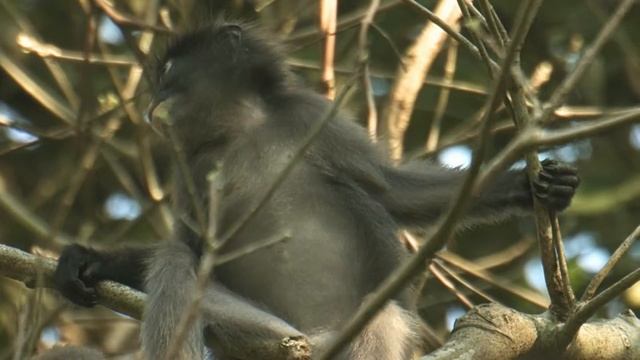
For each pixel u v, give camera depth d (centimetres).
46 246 1285
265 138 1190
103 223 1892
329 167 1176
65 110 1673
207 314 1056
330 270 1150
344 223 1167
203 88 1227
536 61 1872
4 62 1680
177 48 1285
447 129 1855
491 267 1634
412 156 1448
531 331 967
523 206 1110
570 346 979
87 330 1712
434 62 1752
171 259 1072
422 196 1174
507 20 1827
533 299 1507
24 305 1057
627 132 1897
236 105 1220
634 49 1869
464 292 1720
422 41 1448
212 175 815
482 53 952
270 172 1172
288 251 1147
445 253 1567
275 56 1267
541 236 988
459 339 950
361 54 1290
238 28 1277
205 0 1588
